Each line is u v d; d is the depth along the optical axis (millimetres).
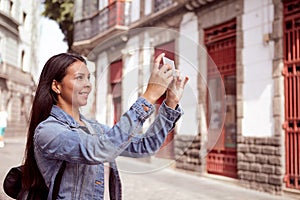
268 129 5492
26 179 994
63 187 938
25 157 1011
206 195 4734
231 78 6359
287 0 5301
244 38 6004
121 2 8539
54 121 926
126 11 8648
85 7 8906
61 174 939
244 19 6008
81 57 966
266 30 5578
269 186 5348
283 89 5320
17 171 1060
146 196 4047
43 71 991
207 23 6773
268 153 5438
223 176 6199
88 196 960
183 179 5457
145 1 8289
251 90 5848
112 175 1014
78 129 905
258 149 5617
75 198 941
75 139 864
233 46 6348
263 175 5473
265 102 5570
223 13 6426
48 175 939
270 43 5504
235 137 6199
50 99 961
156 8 7980
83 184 953
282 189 5156
